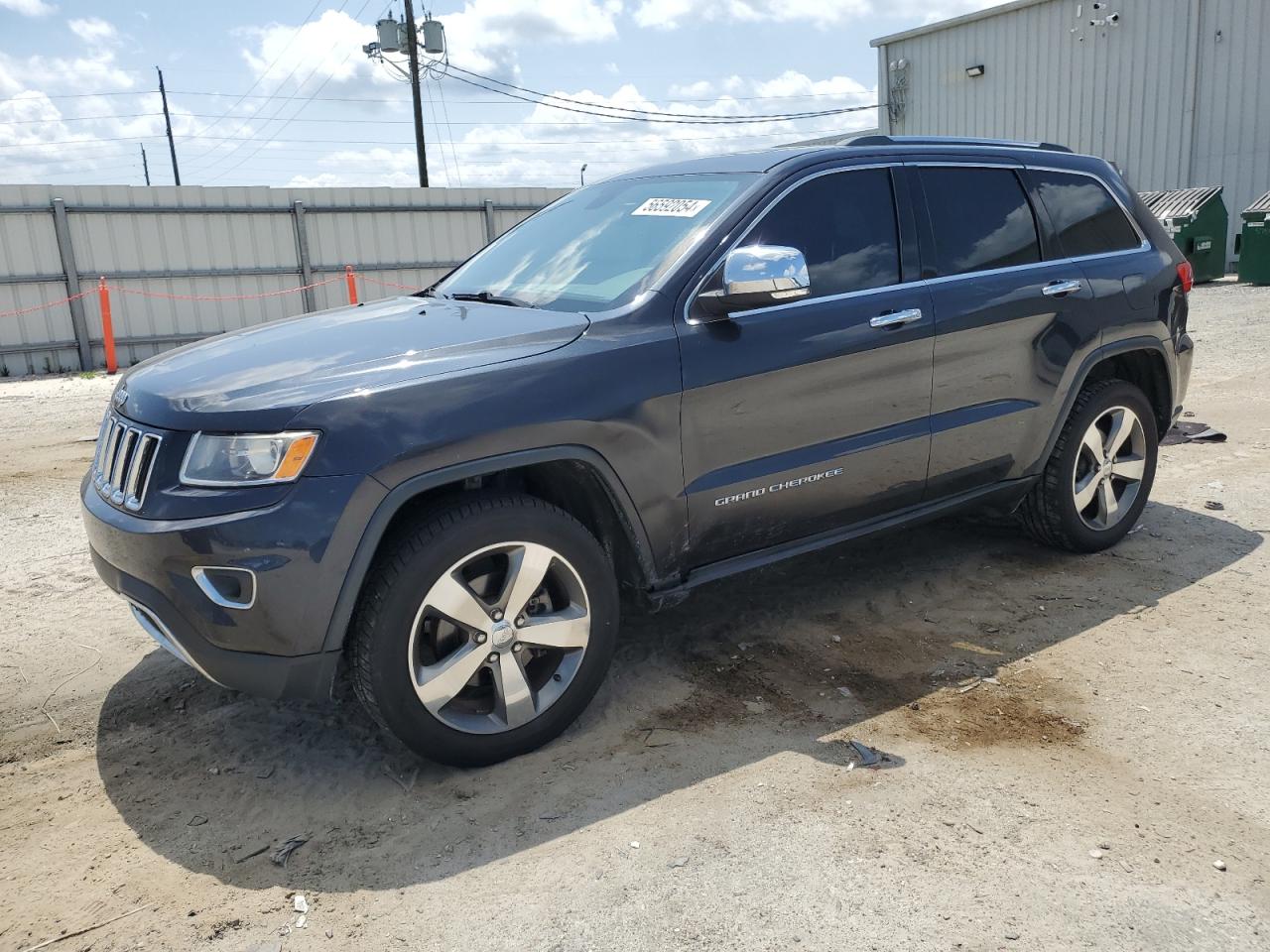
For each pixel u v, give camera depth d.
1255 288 17.36
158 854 2.62
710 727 3.18
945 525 5.12
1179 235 18.12
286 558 2.54
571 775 2.92
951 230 3.91
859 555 4.73
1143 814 2.65
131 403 2.93
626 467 3.02
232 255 17.00
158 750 3.16
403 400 2.67
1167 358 4.71
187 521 2.57
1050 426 4.25
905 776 2.85
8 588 4.68
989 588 4.29
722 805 2.73
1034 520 4.52
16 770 3.06
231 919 2.35
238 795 2.89
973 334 3.85
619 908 2.33
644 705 3.33
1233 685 3.35
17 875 2.54
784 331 3.33
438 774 2.95
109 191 15.77
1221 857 2.47
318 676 2.67
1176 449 6.51
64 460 7.76
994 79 25.16
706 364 3.16
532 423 2.81
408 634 2.71
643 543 3.14
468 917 2.32
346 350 2.93
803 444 3.44
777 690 3.42
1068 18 23.39
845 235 3.61
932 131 26.97
